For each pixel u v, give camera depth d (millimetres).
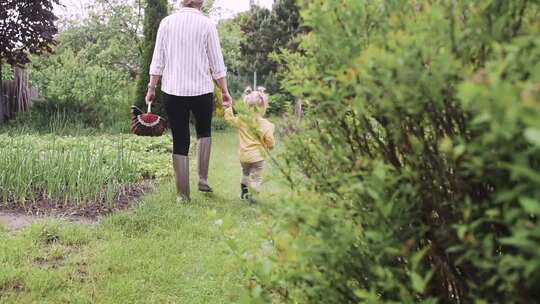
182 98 4781
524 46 923
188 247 3615
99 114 12102
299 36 1432
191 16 4801
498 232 1181
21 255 3326
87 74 12766
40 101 12023
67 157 5164
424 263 1357
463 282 1270
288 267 1341
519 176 879
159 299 2867
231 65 19156
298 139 1503
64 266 3232
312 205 1273
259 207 1489
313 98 1300
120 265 3258
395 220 1175
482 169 990
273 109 10656
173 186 5590
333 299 1290
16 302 2730
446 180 1218
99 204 4746
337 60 1234
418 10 1194
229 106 5129
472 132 1089
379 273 1140
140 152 7891
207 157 5199
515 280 965
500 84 771
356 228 1269
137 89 12445
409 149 1198
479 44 1085
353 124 1393
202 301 2834
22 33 11422
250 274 1502
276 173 1573
